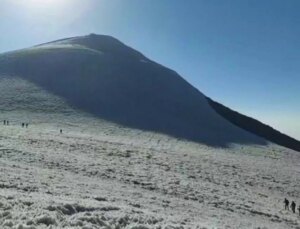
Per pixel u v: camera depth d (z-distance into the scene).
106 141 77.06
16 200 15.03
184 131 124.81
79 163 43.81
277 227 30.17
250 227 25.00
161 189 37.56
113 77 159.00
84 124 104.62
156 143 93.69
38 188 21.38
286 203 45.16
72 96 131.38
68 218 13.66
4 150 42.31
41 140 60.97
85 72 155.88
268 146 131.12
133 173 44.62
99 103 131.62
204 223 20.42
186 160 68.50
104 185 30.86
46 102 119.25
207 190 42.72
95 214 14.85
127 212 16.83
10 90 124.94
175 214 22.38
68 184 26.34
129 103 140.25
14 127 79.50
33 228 11.62
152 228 14.18
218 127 143.88
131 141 88.38
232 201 38.91
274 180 67.25
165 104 151.38
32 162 37.81
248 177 64.38
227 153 100.38
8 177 23.53
